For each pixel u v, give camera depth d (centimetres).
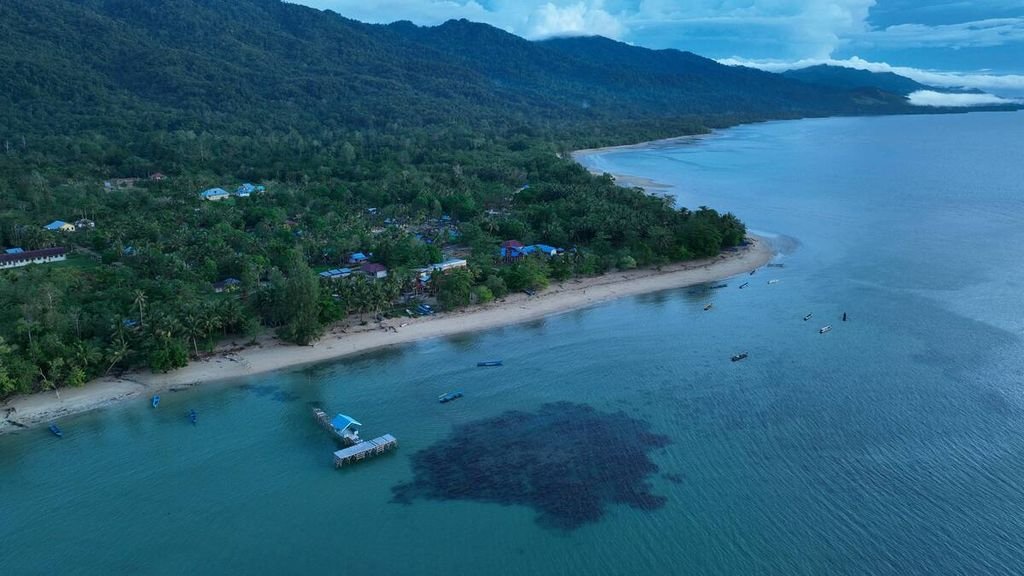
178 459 10925
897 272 19725
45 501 9906
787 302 17562
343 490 10138
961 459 10312
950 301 17112
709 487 9900
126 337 13675
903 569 8225
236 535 9212
